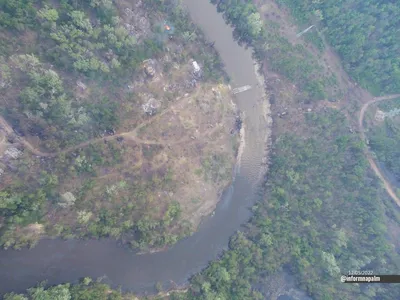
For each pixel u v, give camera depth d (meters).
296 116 90.00
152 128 77.38
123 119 74.00
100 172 71.75
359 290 77.25
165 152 78.19
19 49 63.88
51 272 67.62
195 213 80.00
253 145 88.88
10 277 65.19
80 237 69.88
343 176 85.38
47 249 68.31
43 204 65.81
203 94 84.25
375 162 91.44
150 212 73.81
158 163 77.06
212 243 79.94
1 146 64.94
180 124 80.69
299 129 88.94
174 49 81.19
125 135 74.81
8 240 64.31
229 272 73.19
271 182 84.88
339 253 79.81
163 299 71.56
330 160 85.88
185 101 81.94
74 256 69.62
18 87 64.38
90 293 63.78
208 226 81.06
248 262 75.19
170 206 74.88
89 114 69.81
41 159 67.44
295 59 90.94
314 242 80.06
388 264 80.50
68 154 69.19
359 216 82.88
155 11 79.69
